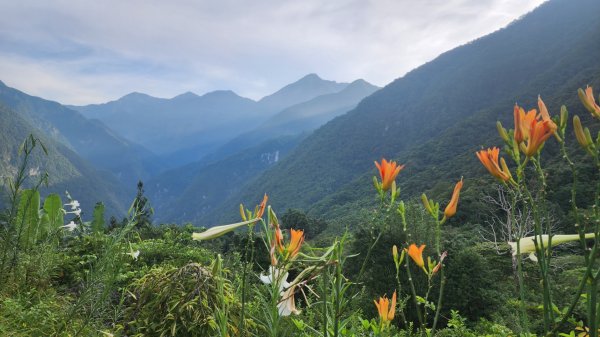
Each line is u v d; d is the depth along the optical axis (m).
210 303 2.18
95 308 2.19
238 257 1.91
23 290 2.99
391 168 0.98
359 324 1.66
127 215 2.22
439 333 4.48
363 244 8.71
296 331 1.64
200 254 5.18
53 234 4.07
